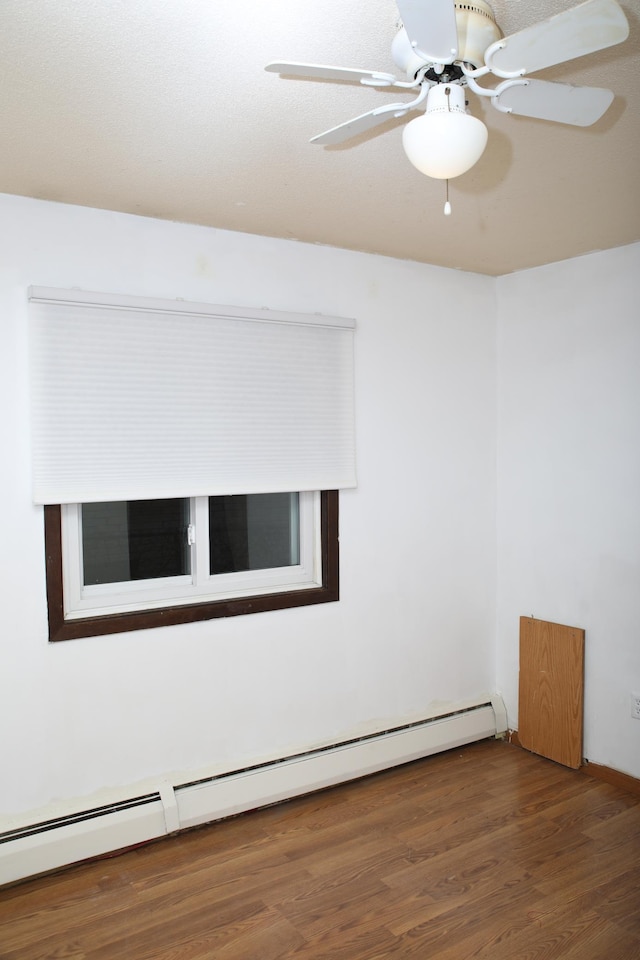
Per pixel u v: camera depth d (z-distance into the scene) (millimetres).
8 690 2424
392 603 3312
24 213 2398
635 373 2998
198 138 1927
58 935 2135
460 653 3561
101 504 2689
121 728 2627
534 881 2393
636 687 3021
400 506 3326
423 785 3113
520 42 1181
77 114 1772
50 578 2480
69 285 2484
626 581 3055
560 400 3326
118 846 2527
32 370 2410
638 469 2998
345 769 3068
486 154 2043
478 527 3611
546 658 3373
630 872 2439
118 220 2566
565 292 3283
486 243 3006
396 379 3289
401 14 1103
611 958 2031
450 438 3490
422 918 2207
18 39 1426
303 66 1227
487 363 3621
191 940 2111
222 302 2793
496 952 2057
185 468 2705
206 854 2568
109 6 1322
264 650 2939
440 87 1346
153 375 2627
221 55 1503
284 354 2926
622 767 3086
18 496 2428
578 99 1392
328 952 2059
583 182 2279
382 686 3289
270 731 2965
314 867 2482
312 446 3016
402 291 3291
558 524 3354
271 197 2410
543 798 2986
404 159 2078
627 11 1373
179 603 2793
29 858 2367
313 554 3170
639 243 2973
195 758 2783
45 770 2490
